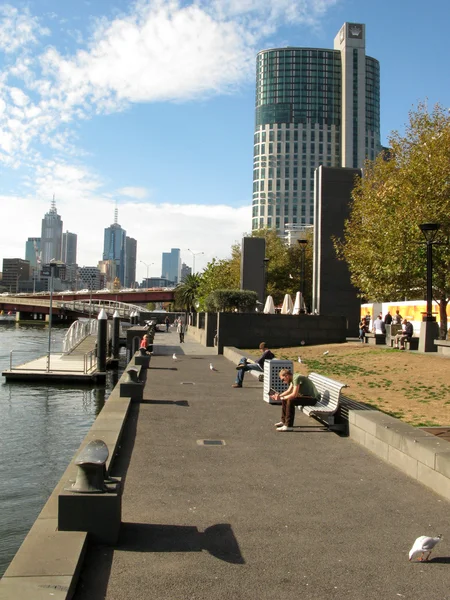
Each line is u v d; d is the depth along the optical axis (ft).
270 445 30.71
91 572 15.31
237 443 31.07
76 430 59.16
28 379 94.12
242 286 151.53
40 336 256.93
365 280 101.30
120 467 25.95
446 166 90.02
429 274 74.49
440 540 16.96
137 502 21.18
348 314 112.47
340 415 35.09
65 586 13.34
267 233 249.34
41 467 44.65
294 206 587.68
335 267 113.09
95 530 17.08
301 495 22.38
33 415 67.21
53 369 100.78
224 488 23.12
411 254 92.84
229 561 16.25
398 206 95.96
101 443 18.20
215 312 118.42
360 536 18.31
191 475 24.90
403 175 95.61
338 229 113.80
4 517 33.14
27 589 13.12
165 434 32.99
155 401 44.75
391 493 22.72
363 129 602.85
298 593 14.43
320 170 114.62
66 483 18.62
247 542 17.65
